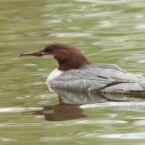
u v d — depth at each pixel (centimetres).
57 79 1653
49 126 1273
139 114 1338
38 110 1400
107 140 1172
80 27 2378
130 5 2658
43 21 2480
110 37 2219
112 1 2738
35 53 1714
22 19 2516
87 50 2048
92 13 2570
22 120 1324
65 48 1698
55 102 1473
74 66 1702
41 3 2716
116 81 1535
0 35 2322
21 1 2741
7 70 1844
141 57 1925
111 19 2473
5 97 1529
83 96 1538
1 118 1344
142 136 1190
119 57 1939
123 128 1242
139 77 1546
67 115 1351
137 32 2278
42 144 1159
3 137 1209
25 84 1669
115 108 1396
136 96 1513
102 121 1294
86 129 1244
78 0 2764
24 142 1173
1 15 2572
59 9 2634
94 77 1573
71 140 1178
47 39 2230
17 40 2244
